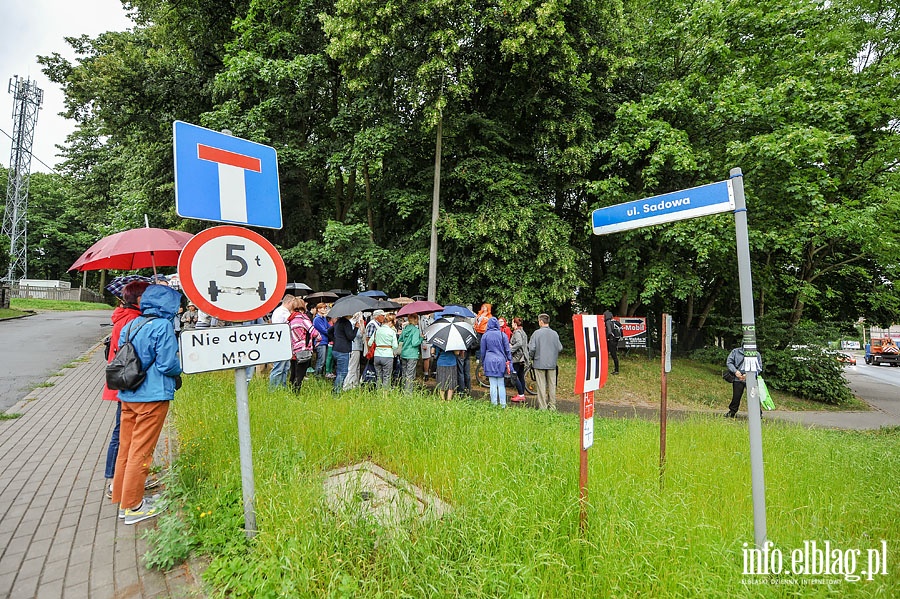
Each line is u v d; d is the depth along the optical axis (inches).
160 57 601.3
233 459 153.9
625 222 147.3
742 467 168.9
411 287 637.9
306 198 656.4
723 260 631.8
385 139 517.7
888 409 577.3
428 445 173.2
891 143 571.8
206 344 107.8
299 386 302.7
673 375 576.7
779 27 562.9
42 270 2090.3
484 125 574.9
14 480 170.7
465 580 89.7
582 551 99.7
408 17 478.3
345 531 104.9
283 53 566.3
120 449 140.3
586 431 113.3
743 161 536.1
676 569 92.4
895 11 629.9
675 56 621.0
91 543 125.0
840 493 148.7
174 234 184.9
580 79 539.8
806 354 577.3
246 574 99.3
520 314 535.5
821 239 562.3
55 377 395.2
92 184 1071.6
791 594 92.7
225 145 118.9
